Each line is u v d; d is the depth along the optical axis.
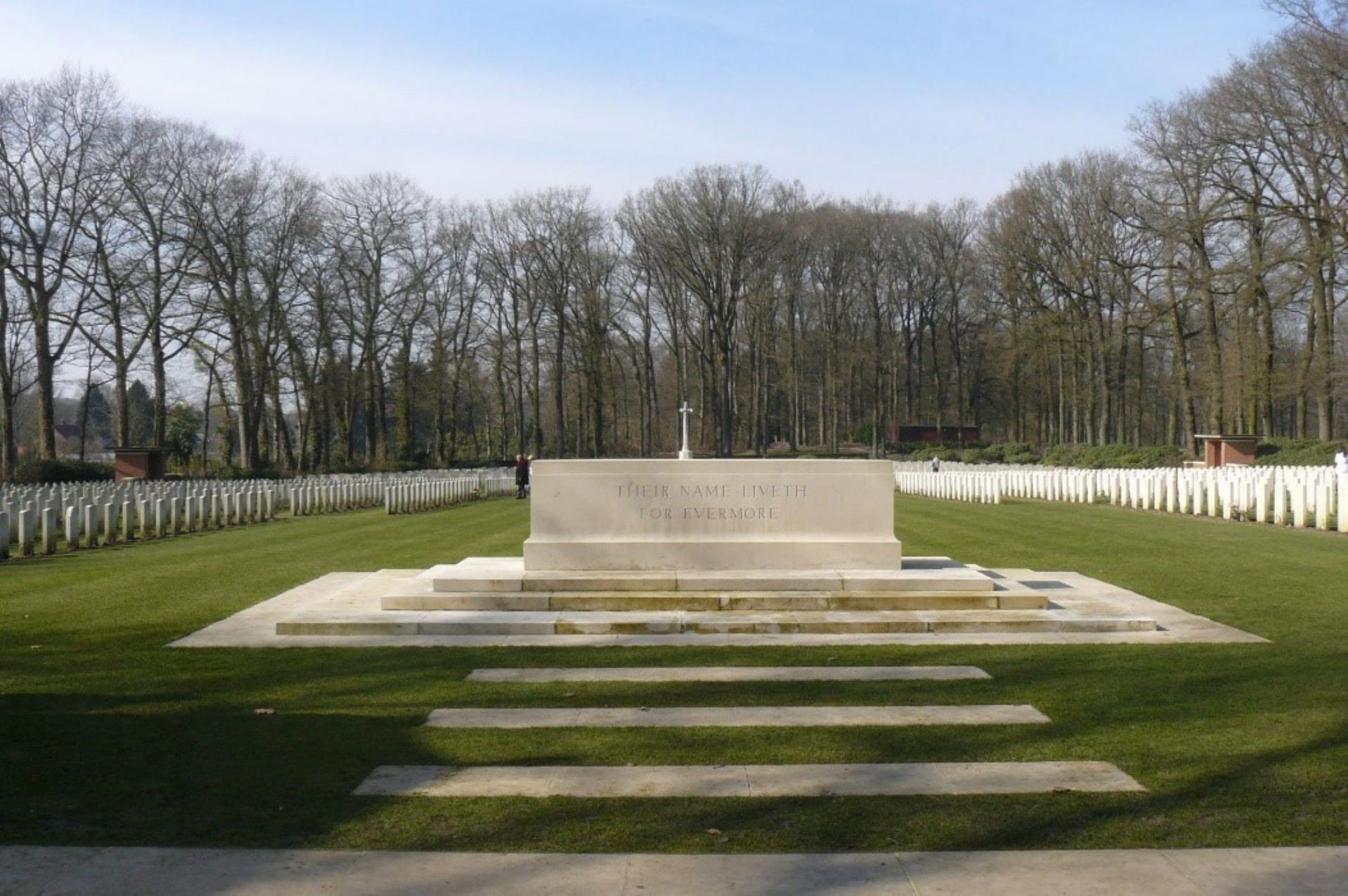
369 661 10.84
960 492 39.62
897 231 80.62
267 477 49.31
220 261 51.88
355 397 63.38
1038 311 63.34
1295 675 9.98
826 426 99.56
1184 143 42.91
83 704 9.15
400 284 65.25
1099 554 19.27
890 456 78.31
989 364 82.31
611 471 14.08
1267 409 46.06
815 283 84.25
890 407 92.44
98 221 46.00
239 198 52.03
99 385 53.16
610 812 6.44
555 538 14.05
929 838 5.99
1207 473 27.92
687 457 15.54
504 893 5.31
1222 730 8.14
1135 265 49.19
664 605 12.95
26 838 6.00
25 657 11.09
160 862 5.68
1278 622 12.65
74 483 37.19
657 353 95.06
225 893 5.30
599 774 7.18
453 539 23.83
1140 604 13.75
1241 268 42.12
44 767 7.31
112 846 5.89
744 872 5.55
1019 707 8.88
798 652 11.16
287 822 6.27
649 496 14.05
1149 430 86.44
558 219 73.19
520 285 75.25
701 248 71.12
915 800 6.64
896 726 8.31
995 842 5.94
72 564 19.28
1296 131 39.75
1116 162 58.22
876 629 12.20
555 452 87.12
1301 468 28.28
